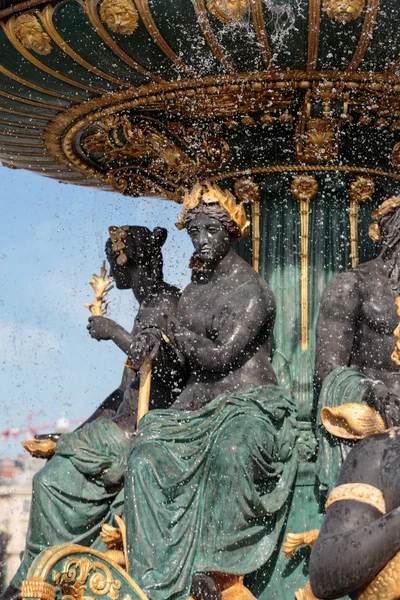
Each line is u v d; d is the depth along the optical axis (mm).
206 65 6074
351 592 3408
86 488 6051
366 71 6113
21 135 7176
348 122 6480
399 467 3400
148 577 5480
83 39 5879
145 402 6125
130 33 5777
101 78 6262
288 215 6703
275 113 6500
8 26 5910
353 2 5488
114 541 5871
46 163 7680
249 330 6113
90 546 6035
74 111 6707
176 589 5438
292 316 6570
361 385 5746
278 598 5695
